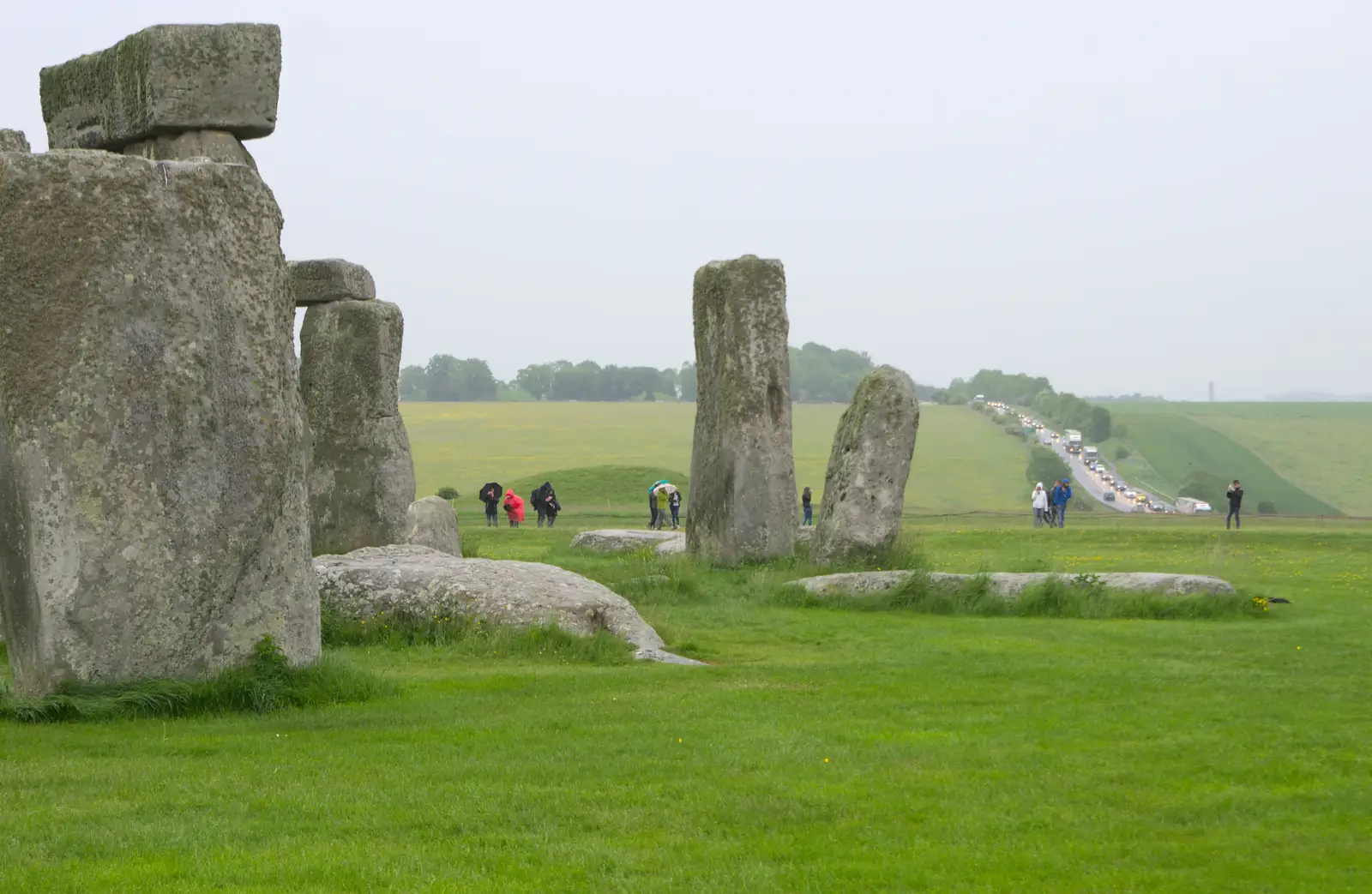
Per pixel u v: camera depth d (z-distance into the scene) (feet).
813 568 77.46
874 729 34.22
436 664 45.75
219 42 47.16
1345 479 339.77
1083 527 128.26
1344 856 24.09
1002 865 23.43
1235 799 27.58
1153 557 96.12
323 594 51.34
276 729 32.96
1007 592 66.80
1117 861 23.82
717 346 87.76
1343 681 43.27
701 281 89.20
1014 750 31.83
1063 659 48.52
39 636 33.35
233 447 35.24
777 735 33.12
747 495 85.61
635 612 52.49
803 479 283.18
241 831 24.54
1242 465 356.38
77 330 33.22
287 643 36.60
